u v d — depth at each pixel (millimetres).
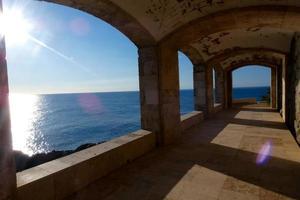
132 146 4160
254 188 2928
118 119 36281
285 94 7426
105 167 3465
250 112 10859
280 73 10766
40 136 25359
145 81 5172
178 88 5738
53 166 2830
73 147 19750
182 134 6285
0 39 1986
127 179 3299
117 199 2719
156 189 2965
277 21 4391
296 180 3143
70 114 49250
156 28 4570
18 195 2217
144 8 3906
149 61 5051
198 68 9062
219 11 4309
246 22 4570
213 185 3043
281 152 4445
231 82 13594
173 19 4473
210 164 3852
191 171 3555
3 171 2014
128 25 4215
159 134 5059
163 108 5086
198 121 8164
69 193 2824
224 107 12875
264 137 5719
